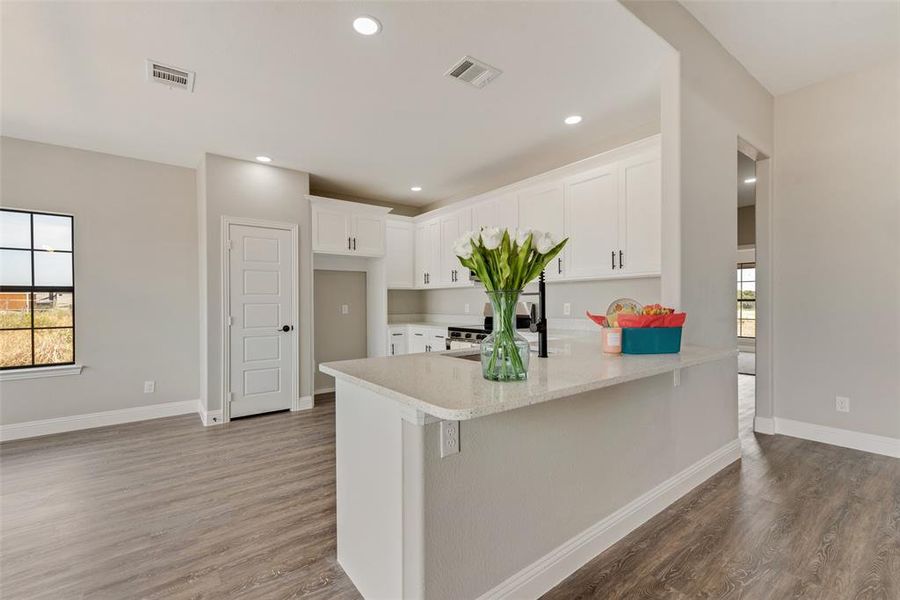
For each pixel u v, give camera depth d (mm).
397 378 1490
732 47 2734
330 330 5355
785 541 1918
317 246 4605
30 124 3209
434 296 6027
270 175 4250
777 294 3410
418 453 1294
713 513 2182
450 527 1365
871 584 1621
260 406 4184
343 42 2207
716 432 2713
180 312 4238
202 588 1666
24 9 1910
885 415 2920
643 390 2154
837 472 2639
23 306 3539
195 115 3066
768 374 3428
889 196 2885
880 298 2932
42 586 1680
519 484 1578
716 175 2676
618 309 2209
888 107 2885
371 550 1563
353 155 3965
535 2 1921
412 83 2637
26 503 2357
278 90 2703
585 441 1845
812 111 3213
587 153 3762
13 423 3451
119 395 3918
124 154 3896
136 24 2035
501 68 2479
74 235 3711
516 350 1424
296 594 1633
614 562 1807
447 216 5164
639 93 2799
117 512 2256
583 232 3535
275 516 2215
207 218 3875
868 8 2324
